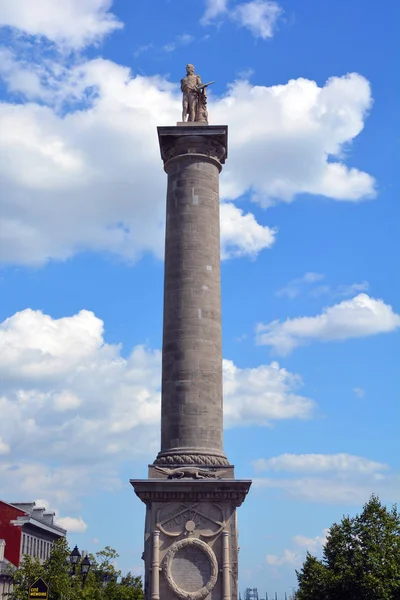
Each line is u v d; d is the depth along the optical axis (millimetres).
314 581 59125
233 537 28125
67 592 56094
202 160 33094
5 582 75438
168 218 32625
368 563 55500
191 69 35594
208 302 31125
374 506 58156
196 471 28531
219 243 32719
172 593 27484
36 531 88125
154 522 28203
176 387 30000
